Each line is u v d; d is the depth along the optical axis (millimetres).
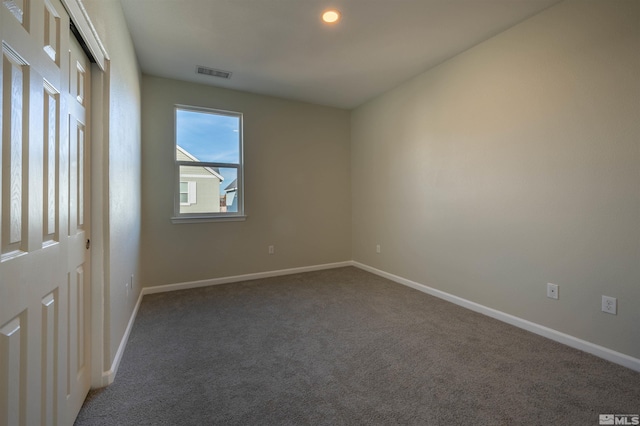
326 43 2775
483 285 2787
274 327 2498
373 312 2832
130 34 2555
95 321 1645
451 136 3088
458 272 3039
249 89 3887
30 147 944
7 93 817
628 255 1881
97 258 1645
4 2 796
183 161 3664
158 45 2768
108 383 1686
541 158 2318
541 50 2305
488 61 2705
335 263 4684
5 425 824
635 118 1844
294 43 2771
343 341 2248
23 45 893
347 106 4613
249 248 4027
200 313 2807
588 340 2068
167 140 3518
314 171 4496
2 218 807
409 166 3652
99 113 1643
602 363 1922
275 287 3646
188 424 1401
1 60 784
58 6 1145
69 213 1304
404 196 3740
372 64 3207
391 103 3916
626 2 1869
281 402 1559
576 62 2104
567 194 2168
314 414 1470
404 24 2480
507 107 2555
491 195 2699
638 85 1829
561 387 1678
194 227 3678
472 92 2855
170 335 2342
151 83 3436
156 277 3471
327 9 2281
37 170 996
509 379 1758
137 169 2975
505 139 2572
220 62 3127
